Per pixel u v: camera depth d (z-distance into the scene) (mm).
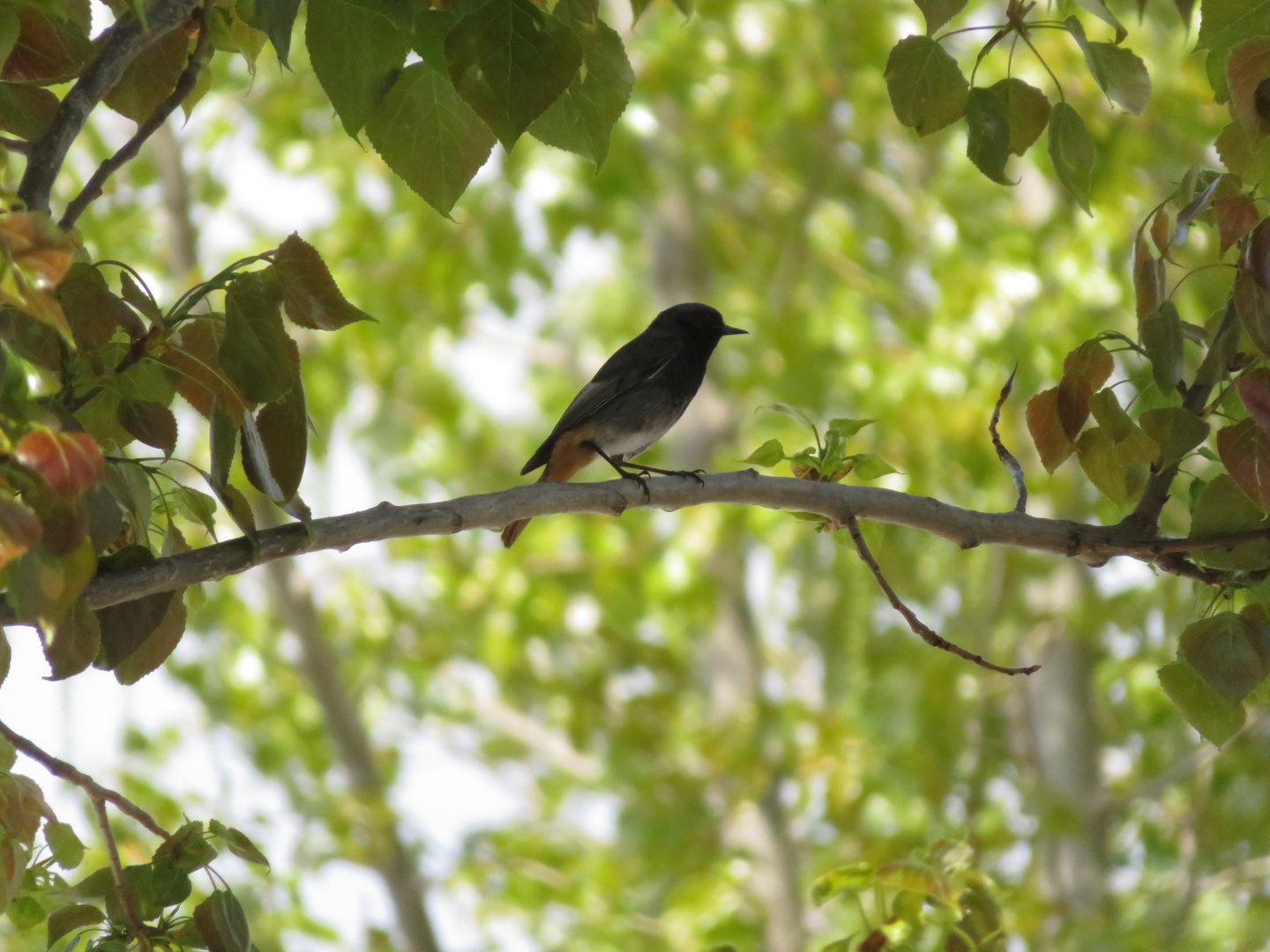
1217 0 4191
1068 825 12484
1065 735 14117
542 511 4629
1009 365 13234
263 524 13977
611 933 14195
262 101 15812
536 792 19750
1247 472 4207
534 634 16344
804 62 15461
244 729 15672
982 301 13266
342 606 16391
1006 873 14320
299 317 3557
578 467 8773
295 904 13289
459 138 3803
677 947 14016
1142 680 14203
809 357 16094
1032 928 11828
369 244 16203
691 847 14383
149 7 4039
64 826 4336
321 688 14828
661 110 16234
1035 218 14219
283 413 3500
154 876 3746
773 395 15742
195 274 14352
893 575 15594
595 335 21766
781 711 14422
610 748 15875
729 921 13922
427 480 19375
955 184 14648
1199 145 13742
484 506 4445
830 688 17453
